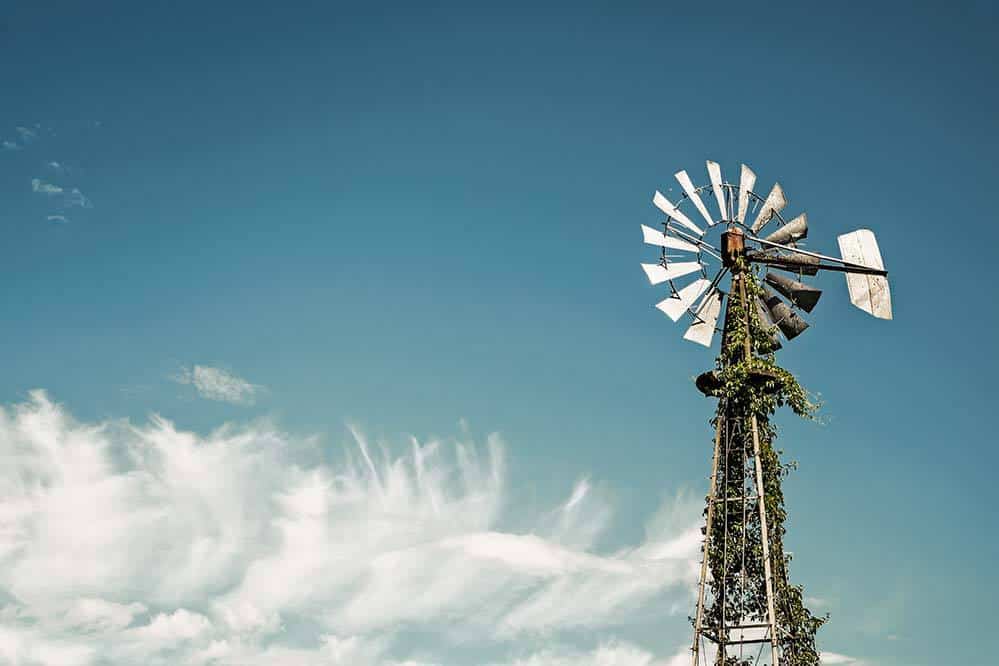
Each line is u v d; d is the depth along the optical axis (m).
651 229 30.25
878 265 29.42
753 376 27.61
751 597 26.05
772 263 29.86
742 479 27.20
